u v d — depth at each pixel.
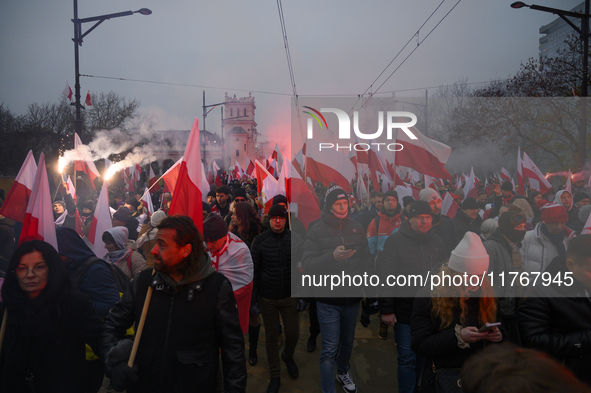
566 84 15.17
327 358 2.94
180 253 1.80
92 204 7.20
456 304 1.90
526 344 1.93
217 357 1.91
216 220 2.96
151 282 1.85
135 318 1.84
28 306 1.89
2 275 3.11
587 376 1.81
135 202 6.35
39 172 2.30
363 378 3.52
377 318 5.05
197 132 2.45
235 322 1.89
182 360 1.75
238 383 1.83
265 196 5.91
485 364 0.83
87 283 2.31
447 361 1.90
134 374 1.70
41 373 1.91
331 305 3.00
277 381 3.26
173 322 1.79
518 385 0.73
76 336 1.98
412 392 2.79
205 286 1.86
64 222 5.55
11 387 1.91
